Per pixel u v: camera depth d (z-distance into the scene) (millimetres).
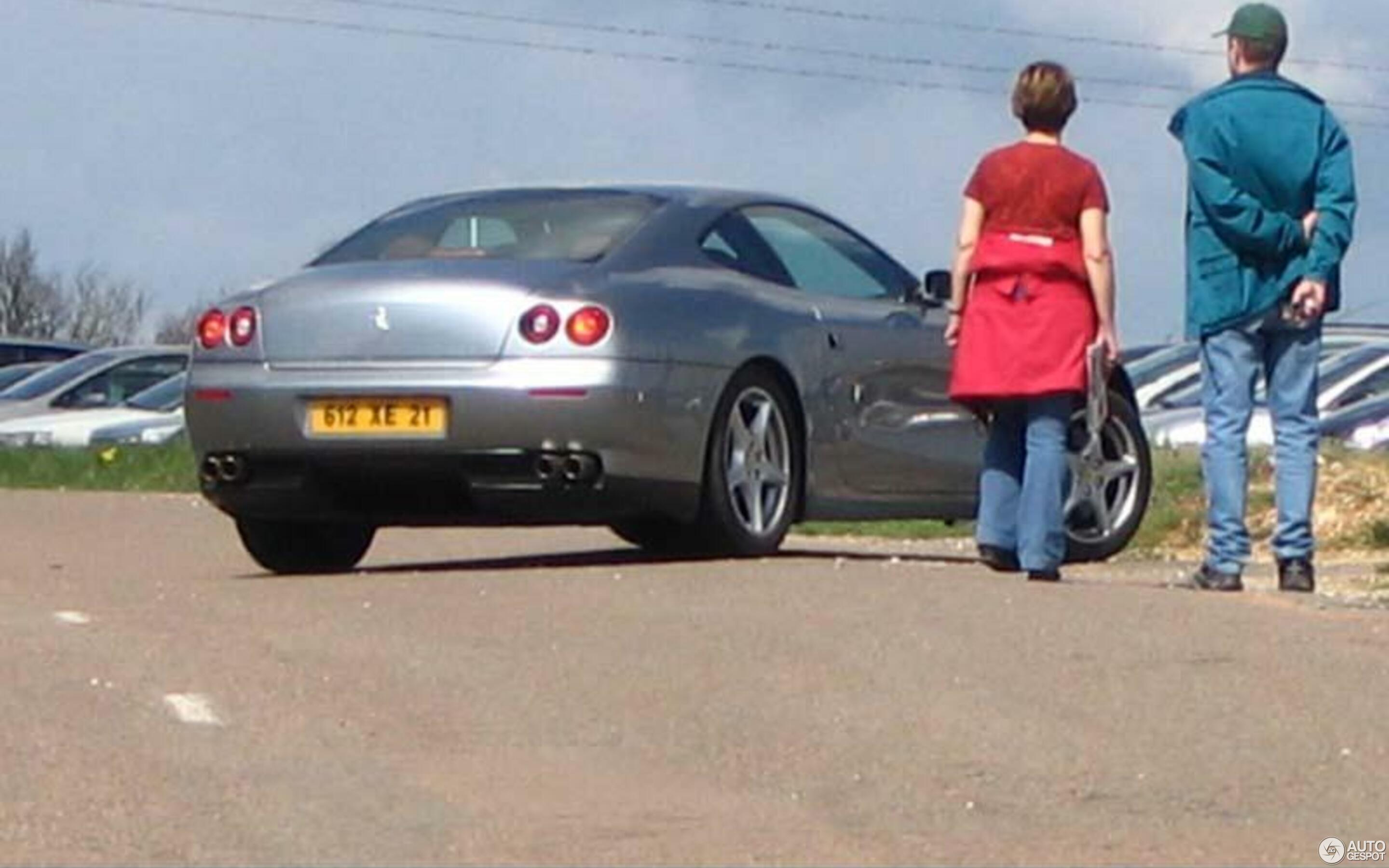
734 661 23219
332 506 30281
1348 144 27859
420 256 30844
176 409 72375
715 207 31719
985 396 28438
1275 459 28781
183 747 20250
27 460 60188
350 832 17969
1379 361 57031
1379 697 21875
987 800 18906
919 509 33312
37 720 21109
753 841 17859
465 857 17422
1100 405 28438
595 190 31734
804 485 31531
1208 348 28328
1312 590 28859
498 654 23625
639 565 30016
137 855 17344
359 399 29406
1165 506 39594
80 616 26375
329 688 22266
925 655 23406
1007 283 28406
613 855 17484
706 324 30125
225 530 40125
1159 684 22297
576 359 28906
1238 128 27641
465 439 29016
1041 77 28594
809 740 20484
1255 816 18547
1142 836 18047
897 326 32969
